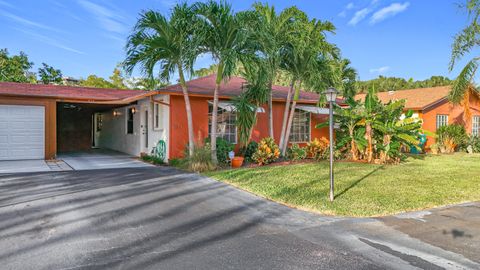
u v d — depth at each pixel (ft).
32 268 12.40
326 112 51.78
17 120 43.96
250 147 44.42
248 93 41.93
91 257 13.52
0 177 30.86
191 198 24.12
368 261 13.43
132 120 56.54
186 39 34.47
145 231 16.90
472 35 39.99
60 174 32.99
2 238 15.51
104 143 72.38
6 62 98.12
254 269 12.65
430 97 69.97
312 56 41.42
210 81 54.19
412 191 26.14
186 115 43.04
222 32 34.81
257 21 35.19
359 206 21.77
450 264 13.19
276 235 16.57
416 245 15.20
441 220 19.01
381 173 34.63
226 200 23.73
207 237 16.19
